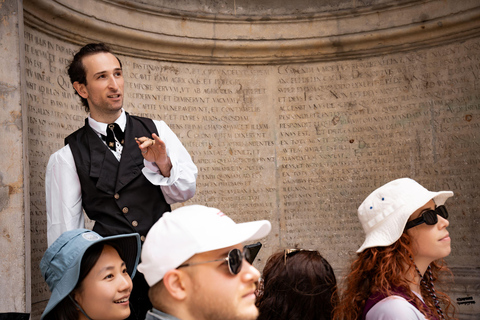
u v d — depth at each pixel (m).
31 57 4.32
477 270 5.16
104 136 2.87
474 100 5.36
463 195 5.36
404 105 5.72
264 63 5.93
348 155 5.85
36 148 4.29
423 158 5.59
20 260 3.26
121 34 5.10
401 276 2.00
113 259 2.02
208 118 5.76
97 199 2.74
